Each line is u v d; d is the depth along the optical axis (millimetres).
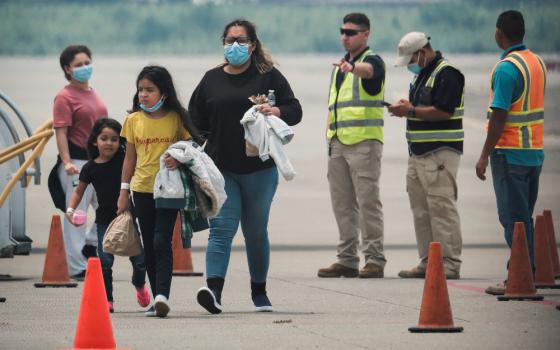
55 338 27078
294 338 27000
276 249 49375
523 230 33156
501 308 31547
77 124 38906
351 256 40094
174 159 29469
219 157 30875
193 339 26859
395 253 48188
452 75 38688
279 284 37750
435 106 38625
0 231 37875
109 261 31391
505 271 41562
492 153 34312
